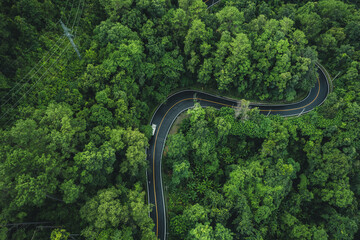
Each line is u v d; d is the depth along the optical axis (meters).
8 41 47.66
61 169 40.50
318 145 71.94
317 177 69.81
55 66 53.22
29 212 39.91
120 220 42.03
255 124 67.19
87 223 43.44
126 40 58.50
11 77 47.09
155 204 61.59
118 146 47.72
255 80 74.06
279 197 63.34
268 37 70.50
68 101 49.47
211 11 89.69
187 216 53.59
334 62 87.19
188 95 81.00
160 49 67.75
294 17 84.88
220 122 62.88
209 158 65.25
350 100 74.62
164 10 70.50
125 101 54.44
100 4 65.62
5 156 36.38
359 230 68.56
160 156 68.44
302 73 72.44
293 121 74.62
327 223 67.19
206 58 73.00
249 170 61.41
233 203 57.47
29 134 37.81
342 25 89.94
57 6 57.88
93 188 47.31
